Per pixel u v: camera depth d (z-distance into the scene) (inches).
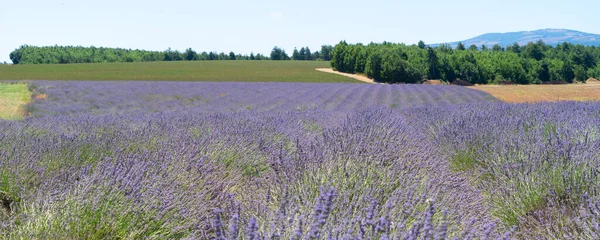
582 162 155.8
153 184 130.0
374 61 2664.9
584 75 3491.6
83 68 3078.2
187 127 262.2
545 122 261.9
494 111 358.0
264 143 221.9
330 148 167.2
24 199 124.6
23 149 169.5
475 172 191.8
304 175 136.1
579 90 1184.2
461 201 130.6
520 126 247.4
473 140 218.8
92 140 195.2
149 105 947.3
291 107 829.8
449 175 162.9
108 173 129.3
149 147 201.6
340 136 191.5
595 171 144.0
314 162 145.9
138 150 191.9
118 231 112.8
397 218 104.7
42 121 339.3
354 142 175.5
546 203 140.9
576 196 135.6
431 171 157.6
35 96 1082.1
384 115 354.3
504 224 135.1
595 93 1080.8
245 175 182.2
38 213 113.3
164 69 3016.7
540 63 3388.3
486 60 3238.2
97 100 1018.1
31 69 2970.0
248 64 3700.8
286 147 221.1
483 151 198.4
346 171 135.5
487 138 219.3
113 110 818.8
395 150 177.9
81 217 112.1
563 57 4057.6
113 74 2605.8
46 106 867.4
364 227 91.1
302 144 208.4
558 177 147.6
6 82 1587.1
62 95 1119.0
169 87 1427.2
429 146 228.7
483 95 1073.5
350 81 2468.0
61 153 170.9
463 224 112.3
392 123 281.3
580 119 254.4
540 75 3376.0
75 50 5231.3
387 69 2581.2
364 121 270.4
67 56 4968.0
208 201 134.7
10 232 105.8
